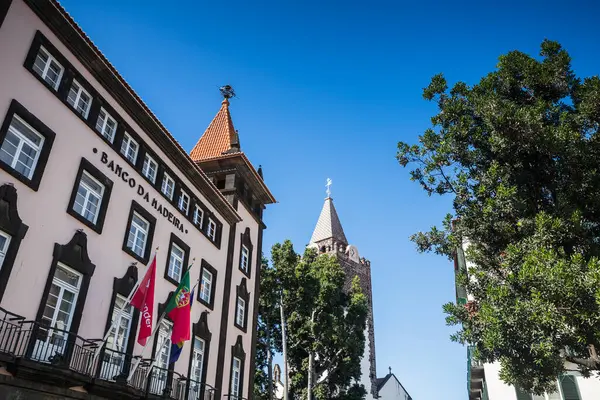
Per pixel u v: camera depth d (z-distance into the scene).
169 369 19.06
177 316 17.81
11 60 14.02
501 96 15.95
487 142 15.60
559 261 11.74
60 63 16.06
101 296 16.17
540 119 14.10
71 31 16.06
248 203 31.05
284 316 37.25
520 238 14.18
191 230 23.08
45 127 14.84
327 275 39.84
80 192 16.33
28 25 14.80
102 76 17.72
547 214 13.80
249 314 28.23
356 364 39.03
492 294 12.80
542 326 11.72
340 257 79.88
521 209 14.14
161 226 20.50
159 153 21.30
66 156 15.58
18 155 14.02
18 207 13.52
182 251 22.17
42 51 15.48
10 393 11.88
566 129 13.66
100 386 14.24
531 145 14.05
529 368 13.83
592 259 11.45
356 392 40.66
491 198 14.48
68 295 15.04
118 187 18.00
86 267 15.62
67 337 14.50
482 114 14.98
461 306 15.73
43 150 14.70
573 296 11.23
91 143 16.86
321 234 86.06
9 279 12.88
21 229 13.41
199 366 22.22
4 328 12.44
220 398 22.97
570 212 13.55
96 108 17.44
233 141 30.55
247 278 28.81
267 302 37.22
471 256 15.37
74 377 13.32
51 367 12.54
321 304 36.78
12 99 13.83
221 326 24.45
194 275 22.67
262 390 39.06
